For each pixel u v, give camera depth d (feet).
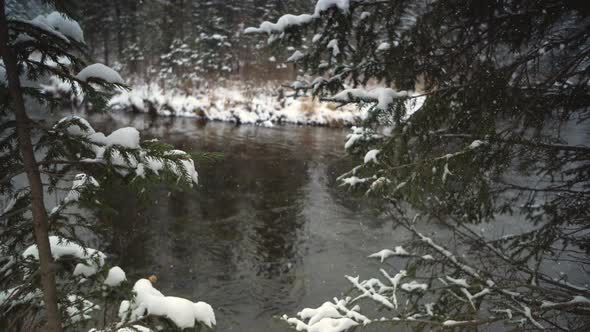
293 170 55.83
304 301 25.90
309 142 74.84
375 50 13.30
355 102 12.46
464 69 12.22
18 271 8.05
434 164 11.73
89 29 97.25
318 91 14.60
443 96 12.00
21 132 7.51
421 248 14.93
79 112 86.07
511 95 10.53
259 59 107.55
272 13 95.45
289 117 97.86
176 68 109.40
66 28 8.10
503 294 11.43
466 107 11.71
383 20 12.69
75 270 8.25
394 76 13.01
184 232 35.27
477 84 10.99
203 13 110.63
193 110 100.42
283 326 23.41
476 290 12.46
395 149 13.08
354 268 29.99
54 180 8.20
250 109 99.04
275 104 100.42
